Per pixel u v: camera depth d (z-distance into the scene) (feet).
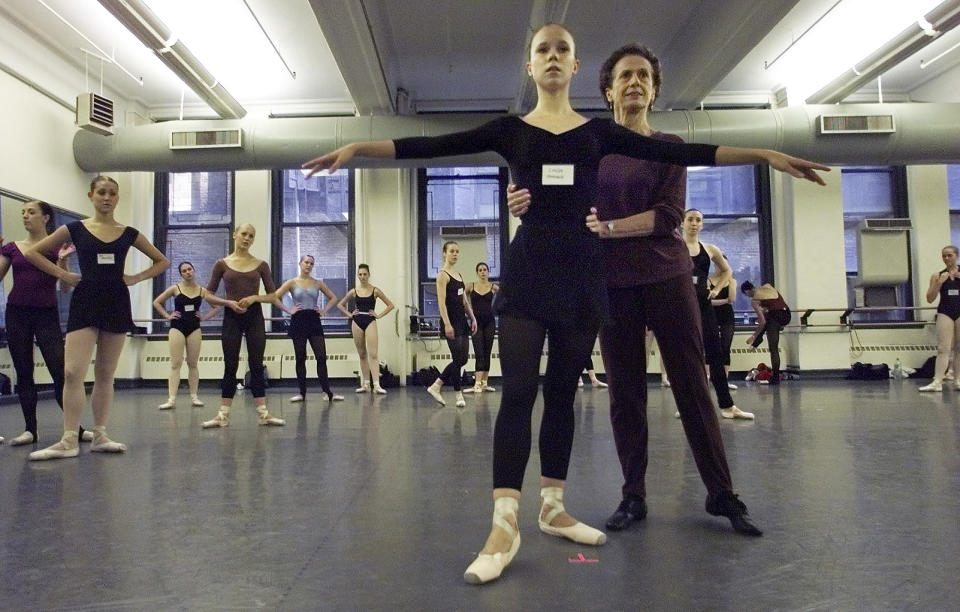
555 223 5.29
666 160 5.32
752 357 29.91
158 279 30.60
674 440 11.75
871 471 8.82
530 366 5.30
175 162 25.67
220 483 8.64
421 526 6.44
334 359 29.53
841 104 25.48
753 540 5.80
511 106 32.12
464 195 31.68
